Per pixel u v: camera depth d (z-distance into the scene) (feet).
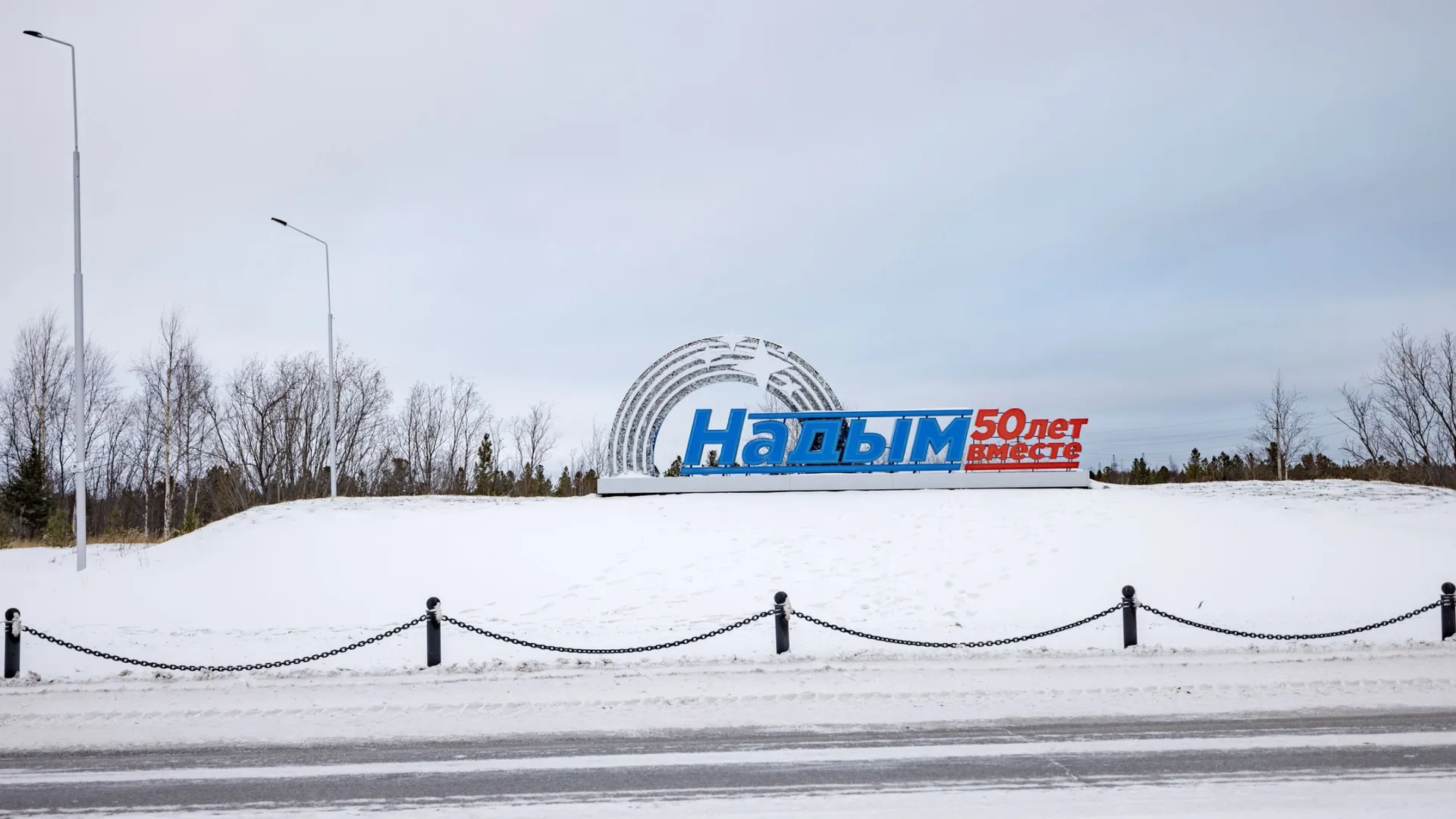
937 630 57.26
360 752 34.35
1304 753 32.24
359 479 187.11
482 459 173.47
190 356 175.73
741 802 28.25
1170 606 63.05
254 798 29.40
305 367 186.09
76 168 91.15
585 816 27.30
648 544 86.89
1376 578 67.51
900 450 106.93
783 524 92.27
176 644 57.57
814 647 52.75
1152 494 98.27
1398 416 156.35
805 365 109.09
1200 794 28.27
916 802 28.04
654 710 39.63
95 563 92.94
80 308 90.43
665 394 110.93
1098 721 36.96
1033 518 88.74
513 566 81.46
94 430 188.44
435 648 49.32
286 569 82.33
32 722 39.09
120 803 29.12
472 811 27.89
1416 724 35.70
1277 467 175.11
